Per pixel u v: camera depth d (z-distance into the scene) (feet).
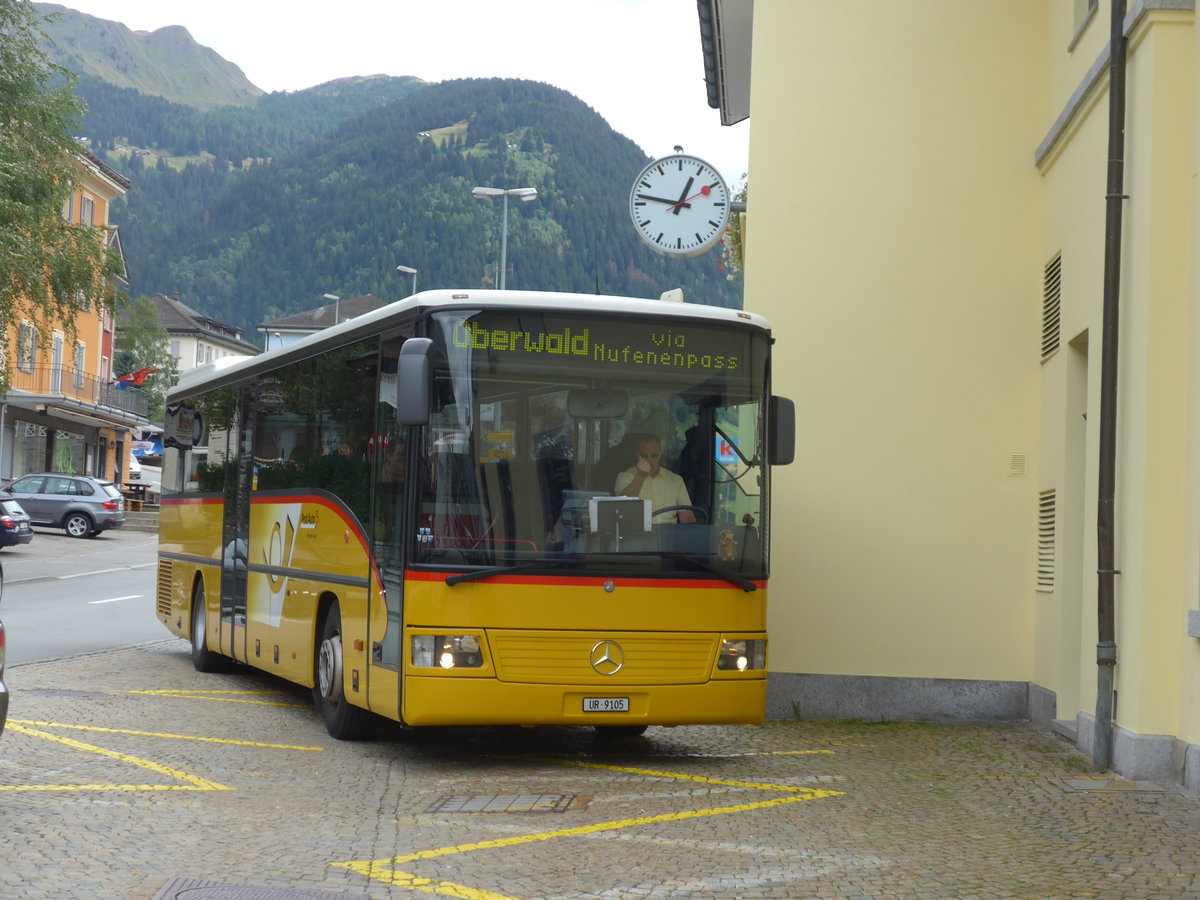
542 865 23.17
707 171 55.52
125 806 27.22
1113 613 32.73
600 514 32.45
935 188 43.19
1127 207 33.01
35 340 106.11
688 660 32.71
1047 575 40.83
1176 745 30.91
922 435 42.80
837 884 22.02
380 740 37.45
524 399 32.45
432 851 24.04
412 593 31.76
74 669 52.42
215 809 27.30
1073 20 40.16
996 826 26.55
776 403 34.09
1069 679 39.14
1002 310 42.83
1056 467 39.99
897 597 42.63
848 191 43.50
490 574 31.60
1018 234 42.93
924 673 42.45
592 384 32.83
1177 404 31.17
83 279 104.63
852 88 43.68
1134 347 32.04
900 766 33.86
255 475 46.01
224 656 51.78
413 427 32.09
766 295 43.60
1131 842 25.18
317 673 39.04
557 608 31.91
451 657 31.42
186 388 57.00
